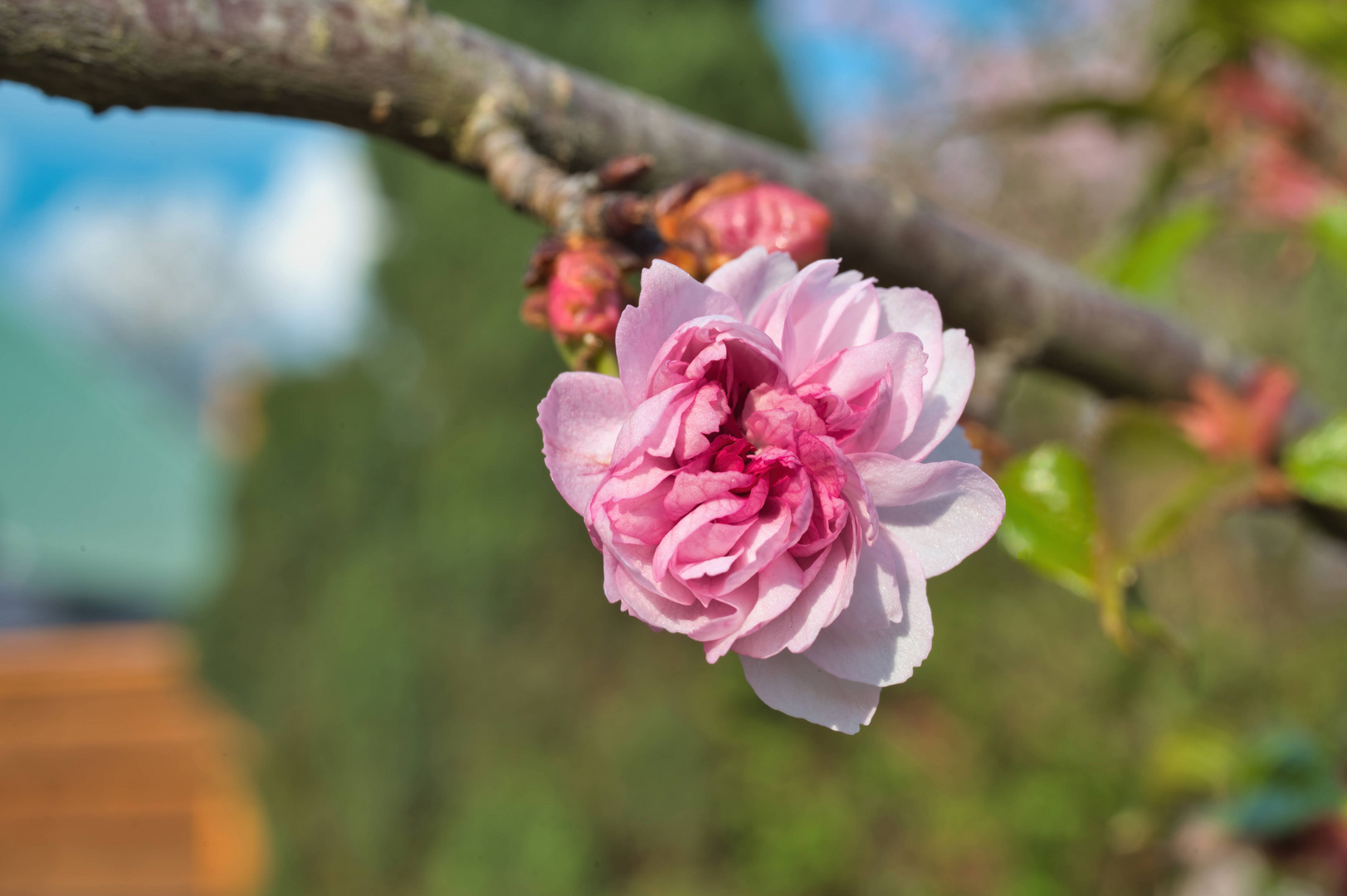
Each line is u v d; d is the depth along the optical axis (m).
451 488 6.29
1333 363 5.86
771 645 0.72
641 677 6.10
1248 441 1.42
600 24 6.62
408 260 6.78
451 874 5.78
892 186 1.23
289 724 6.87
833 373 0.73
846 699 0.73
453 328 6.61
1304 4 1.87
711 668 6.08
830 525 0.71
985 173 8.41
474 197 6.61
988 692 6.14
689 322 0.67
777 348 0.69
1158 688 6.34
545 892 5.64
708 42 6.48
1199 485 1.40
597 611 6.16
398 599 6.25
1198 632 6.73
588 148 1.02
